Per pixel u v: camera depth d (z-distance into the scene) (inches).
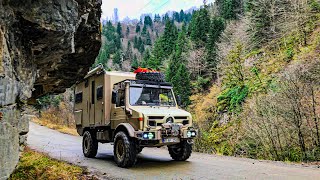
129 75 399.9
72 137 753.0
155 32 5831.7
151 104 353.4
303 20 1170.0
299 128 492.4
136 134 311.6
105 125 374.0
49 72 223.6
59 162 317.1
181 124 334.6
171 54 2188.7
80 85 459.2
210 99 1310.3
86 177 266.7
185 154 356.2
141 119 317.4
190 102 1491.1
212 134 898.7
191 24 2429.9
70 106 1408.7
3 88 126.3
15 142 145.3
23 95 156.0
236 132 759.1
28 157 283.6
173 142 327.0
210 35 1841.8
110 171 305.3
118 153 338.3
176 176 279.0
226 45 1571.1
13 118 141.9
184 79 1524.4
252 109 714.2
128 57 3654.0
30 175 233.9
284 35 1237.1
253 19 1445.6
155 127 321.7
